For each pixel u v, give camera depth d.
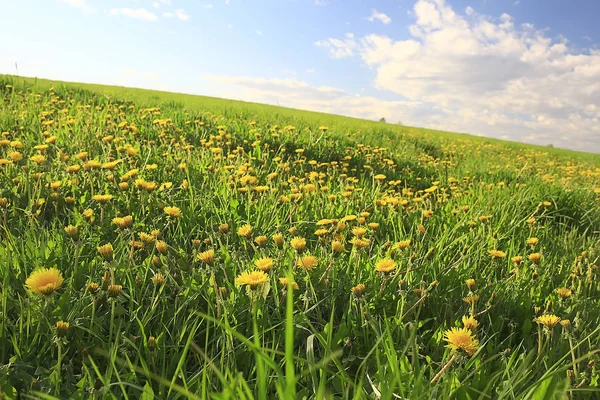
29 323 1.75
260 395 0.95
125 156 4.77
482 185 6.41
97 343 1.75
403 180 7.16
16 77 13.64
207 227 3.15
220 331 1.85
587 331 2.19
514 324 2.28
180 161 4.98
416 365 1.52
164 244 2.28
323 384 1.09
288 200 3.75
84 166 3.63
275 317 2.03
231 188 4.14
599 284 2.85
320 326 2.08
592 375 1.77
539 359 1.84
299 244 2.20
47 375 1.57
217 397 1.03
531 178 7.61
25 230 2.65
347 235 3.37
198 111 11.50
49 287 1.60
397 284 2.39
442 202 5.07
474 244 3.33
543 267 3.14
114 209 3.23
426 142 14.59
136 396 1.51
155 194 3.56
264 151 6.84
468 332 1.54
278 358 1.75
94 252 2.54
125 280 2.16
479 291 2.45
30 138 5.33
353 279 2.39
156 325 1.95
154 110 8.12
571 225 5.38
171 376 1.65
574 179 8.74
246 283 1.76
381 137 13.64
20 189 3.40
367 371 1.75
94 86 24.52
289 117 15.73
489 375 1.74
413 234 3.61
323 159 7.50
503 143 25.95
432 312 2.30
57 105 9.02
